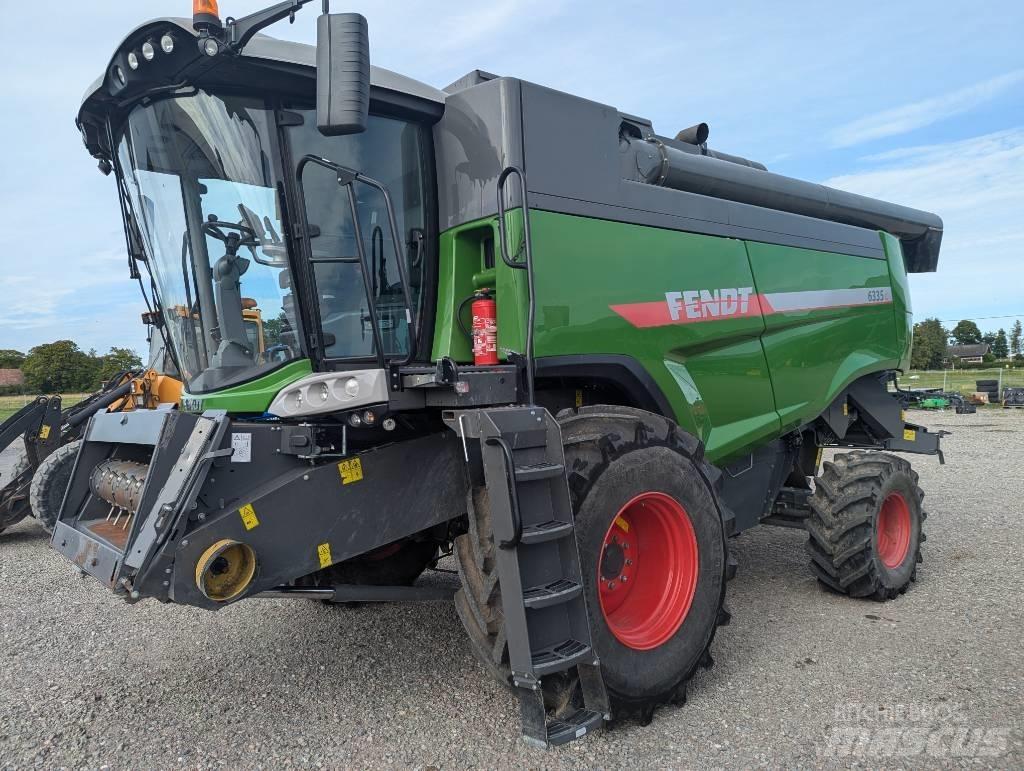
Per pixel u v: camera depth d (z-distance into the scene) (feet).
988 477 31.58
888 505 16.21
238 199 10.65
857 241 18.16
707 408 14.03
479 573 9.27
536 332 10.87
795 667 11.97
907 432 19.22
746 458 15.87
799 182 17.17
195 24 9.17
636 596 11.04
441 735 9.94
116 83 10.66
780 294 15.53
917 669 11.78
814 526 15.67
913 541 16.44
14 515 23.57
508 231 10.68
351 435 10.39
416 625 14.37
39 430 23.94
